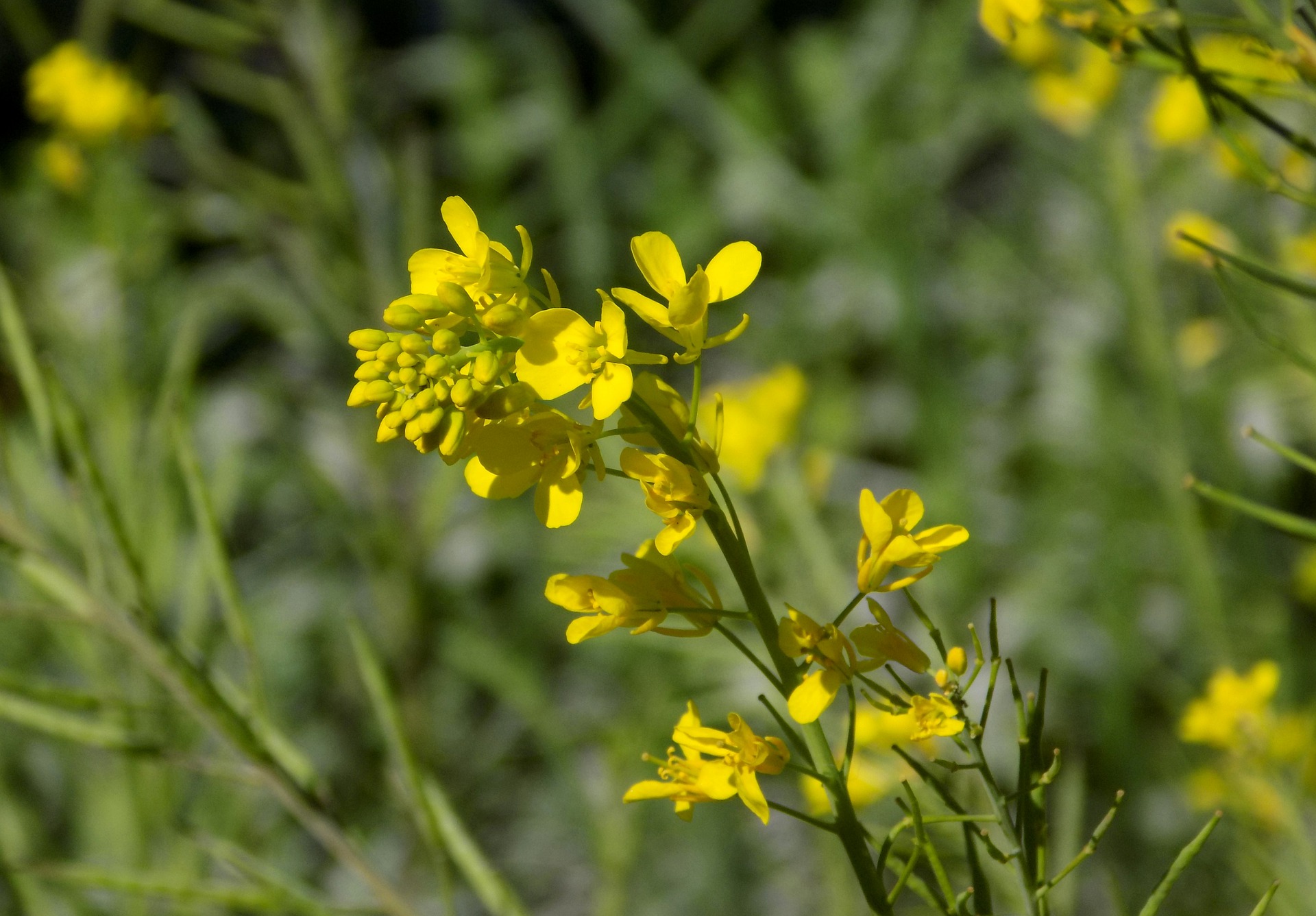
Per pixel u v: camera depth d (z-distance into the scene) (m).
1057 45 1.00
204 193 1.33
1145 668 1.21
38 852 0.81
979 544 1.30
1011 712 1.12
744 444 0.76
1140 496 1.26
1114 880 0.55
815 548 0.75
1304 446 1.33
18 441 0.63
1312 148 0.54
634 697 1.04
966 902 0.50
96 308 1.15
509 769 1.28
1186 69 0.54
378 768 1.17
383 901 0.57
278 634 1.33
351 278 1.15
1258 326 0.54
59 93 1.16
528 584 1.37
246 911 0.72
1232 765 0.65
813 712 0.49
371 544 1.14
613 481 0.88
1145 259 1.15
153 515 0.68
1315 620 1.22
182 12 1.13
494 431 0.49
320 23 1.16
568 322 0.49
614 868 0.83
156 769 0.68
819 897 1.09
